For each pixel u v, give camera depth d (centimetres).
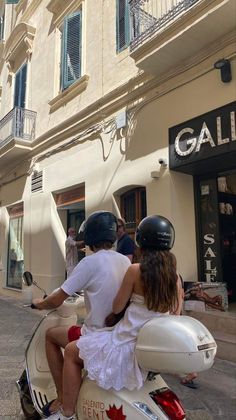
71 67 1059
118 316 250
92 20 988
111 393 229
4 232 1425
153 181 731
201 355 205
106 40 924
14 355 567
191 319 226
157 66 710
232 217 741
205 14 581
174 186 702
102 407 230
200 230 716
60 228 1103
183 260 686
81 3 1037
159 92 736
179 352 204
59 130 1069
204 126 637
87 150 947
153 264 232
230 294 717
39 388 328
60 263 1092
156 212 718
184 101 684
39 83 1241
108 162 865
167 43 642
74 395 250
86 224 279
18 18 1496
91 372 233
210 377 474
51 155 1116
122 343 230
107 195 858
